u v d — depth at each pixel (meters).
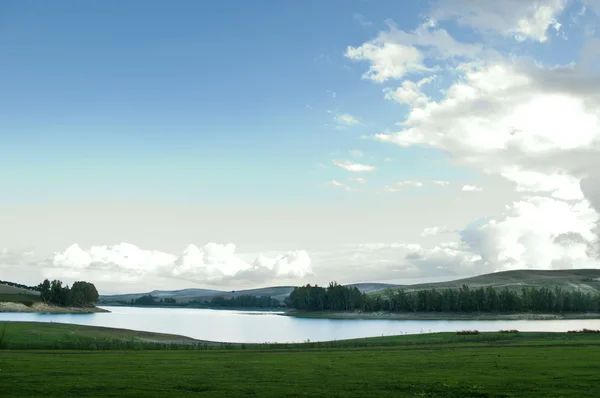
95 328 132.88
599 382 46.62
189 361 66.62
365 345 97.62
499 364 61.00
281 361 67.38
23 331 102.12
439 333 125.06
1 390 42.16
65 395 40.56
